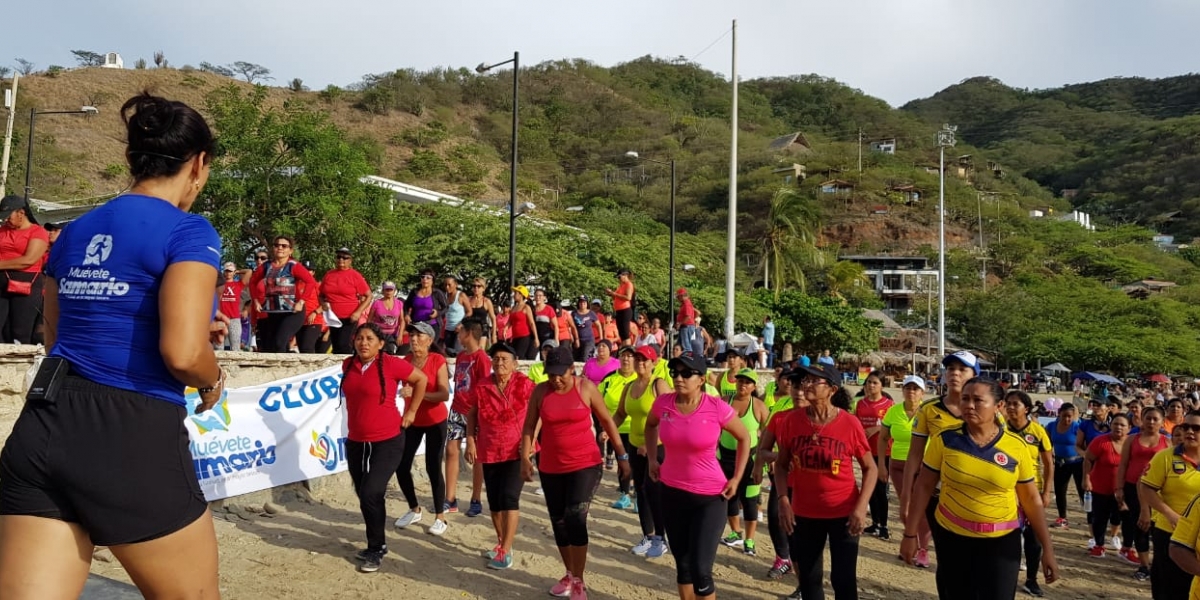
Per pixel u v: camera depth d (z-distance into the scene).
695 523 5.25
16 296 7.13
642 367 7.63
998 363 61.91
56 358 1.89
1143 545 8.49
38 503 1.85
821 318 37.62
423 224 27.83
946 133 42.34
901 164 114.12
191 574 1.99
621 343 16.66
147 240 1.93
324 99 109.50
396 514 8.24
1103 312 62.84
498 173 100.88
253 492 7.79
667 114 134.50
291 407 8.38
